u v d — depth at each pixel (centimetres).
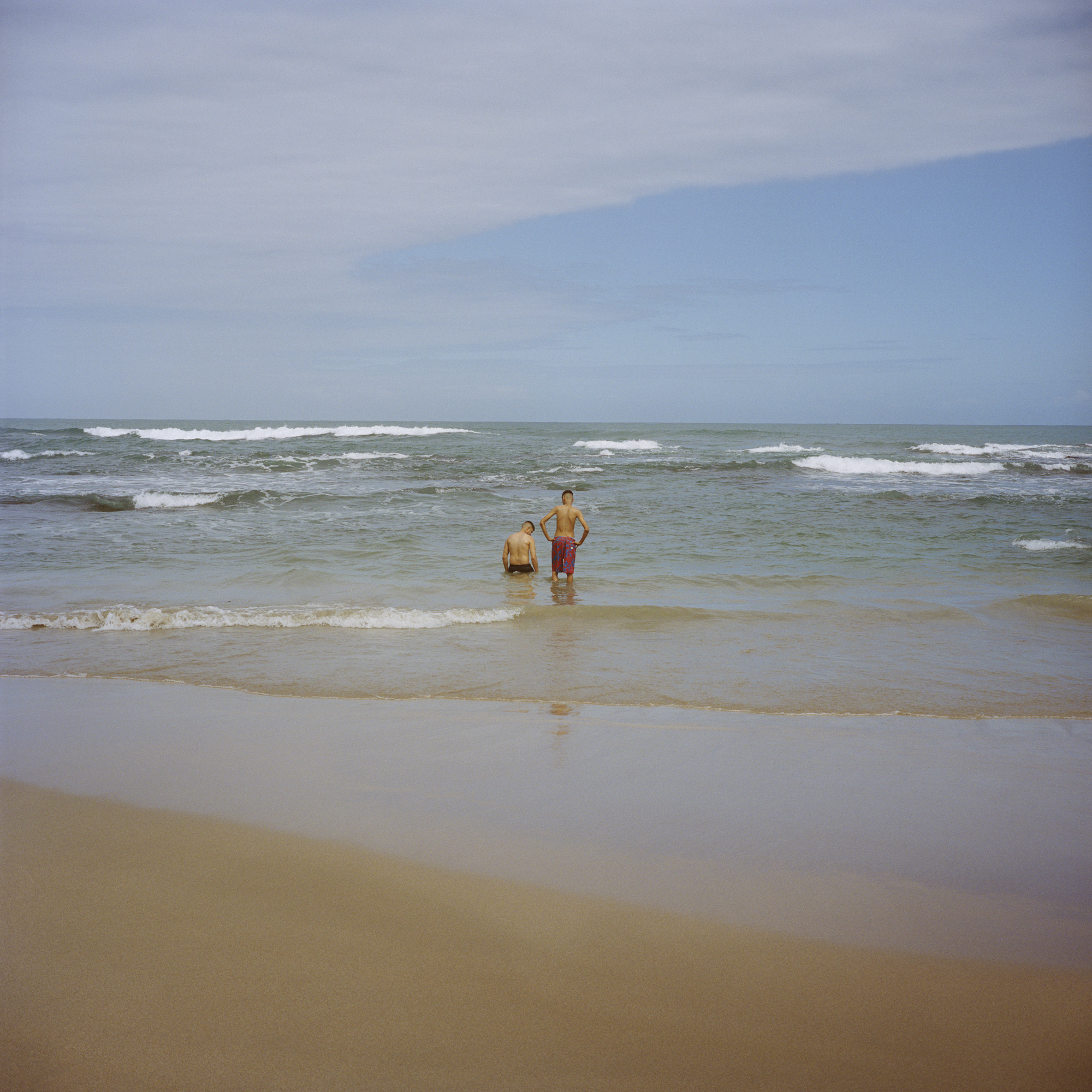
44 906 302
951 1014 248
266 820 385
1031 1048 233
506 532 1714
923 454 4572
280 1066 221
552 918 300
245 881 325
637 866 344
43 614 870
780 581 1190
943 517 2053
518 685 663
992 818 401
